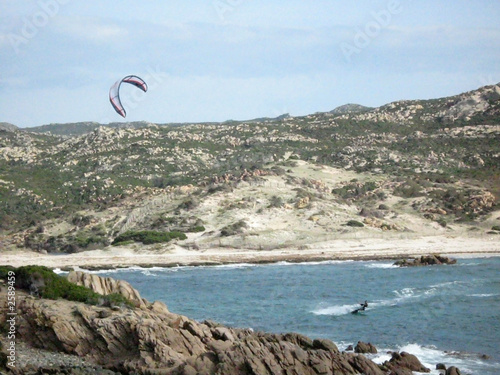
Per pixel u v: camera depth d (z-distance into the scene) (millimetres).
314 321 53719
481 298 62938
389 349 43938
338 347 44625
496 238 117500
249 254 110125
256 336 40719
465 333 48469
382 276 82688
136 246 119312
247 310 59656
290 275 87000
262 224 123500
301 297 66938
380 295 66688
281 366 34875
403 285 73688
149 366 35688
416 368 38562
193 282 82438
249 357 34719
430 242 115500
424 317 54281
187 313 58750
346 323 52656
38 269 45938
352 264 98938
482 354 42469
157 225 128750
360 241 115500
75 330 39438
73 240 128875
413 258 102562
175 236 120750
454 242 115562
